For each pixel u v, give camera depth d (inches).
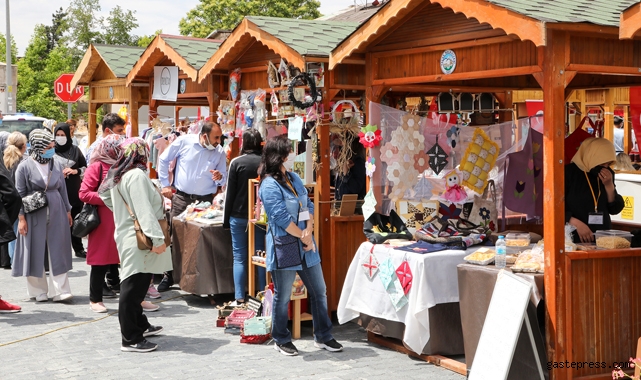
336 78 276.8
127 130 447.5
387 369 221.6
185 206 335.3
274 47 283.6
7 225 280.5
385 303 237.3
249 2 1600.6
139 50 480.1
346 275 278.8
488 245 238.2
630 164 398.0
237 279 282.5
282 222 224.7
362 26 236.7
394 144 257.1
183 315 296.0
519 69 198.8
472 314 208.5
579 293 194.7
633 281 202.4
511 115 318.3
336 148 295.4
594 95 425.1
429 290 220.8
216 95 366.0
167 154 335.6
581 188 223.9
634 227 259.8
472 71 214.5
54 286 313.9
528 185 249.8
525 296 184.7
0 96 1075.9
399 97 333.7
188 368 221.9
